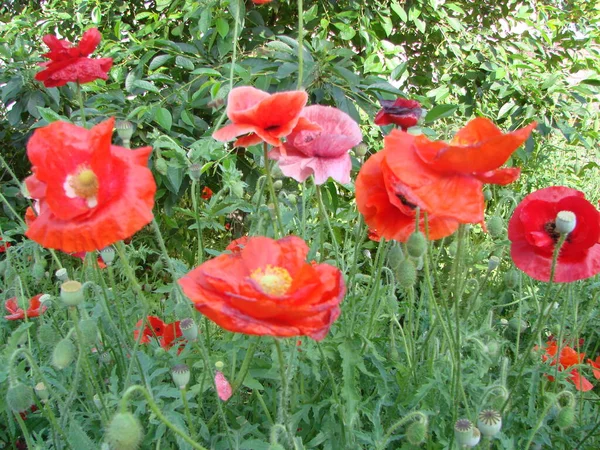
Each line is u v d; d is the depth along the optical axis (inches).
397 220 17.3
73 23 49.5
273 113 16.7
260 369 19.3
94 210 13.4
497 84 44.1
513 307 30.4
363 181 17.2
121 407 11.9
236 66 31.7
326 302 12.5
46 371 19.7
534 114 44.1
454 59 48.4
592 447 20.8
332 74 36.2
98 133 14.1
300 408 20.1
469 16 52.3
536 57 51.4
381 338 20.7
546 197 18.6
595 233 17.6
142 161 14.5
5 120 48.2
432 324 21.0
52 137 13.7
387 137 15.4
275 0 45.0
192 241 46.4
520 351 27.6
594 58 50.4
